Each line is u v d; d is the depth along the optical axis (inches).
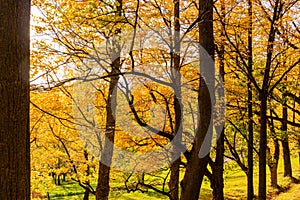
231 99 464.1
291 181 990.4
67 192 848.3
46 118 378.6
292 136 639.1
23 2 102.1
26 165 101.2
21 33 101.1
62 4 280.7
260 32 382.6
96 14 242.5
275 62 415.2
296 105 737.6
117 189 408.8
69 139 435.2
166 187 808.9
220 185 379.9
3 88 97.3
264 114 356.8
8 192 95.8
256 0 352.5
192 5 352.2
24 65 101.7
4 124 96.8
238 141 601.3
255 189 984.3
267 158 730.2
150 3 302.5
